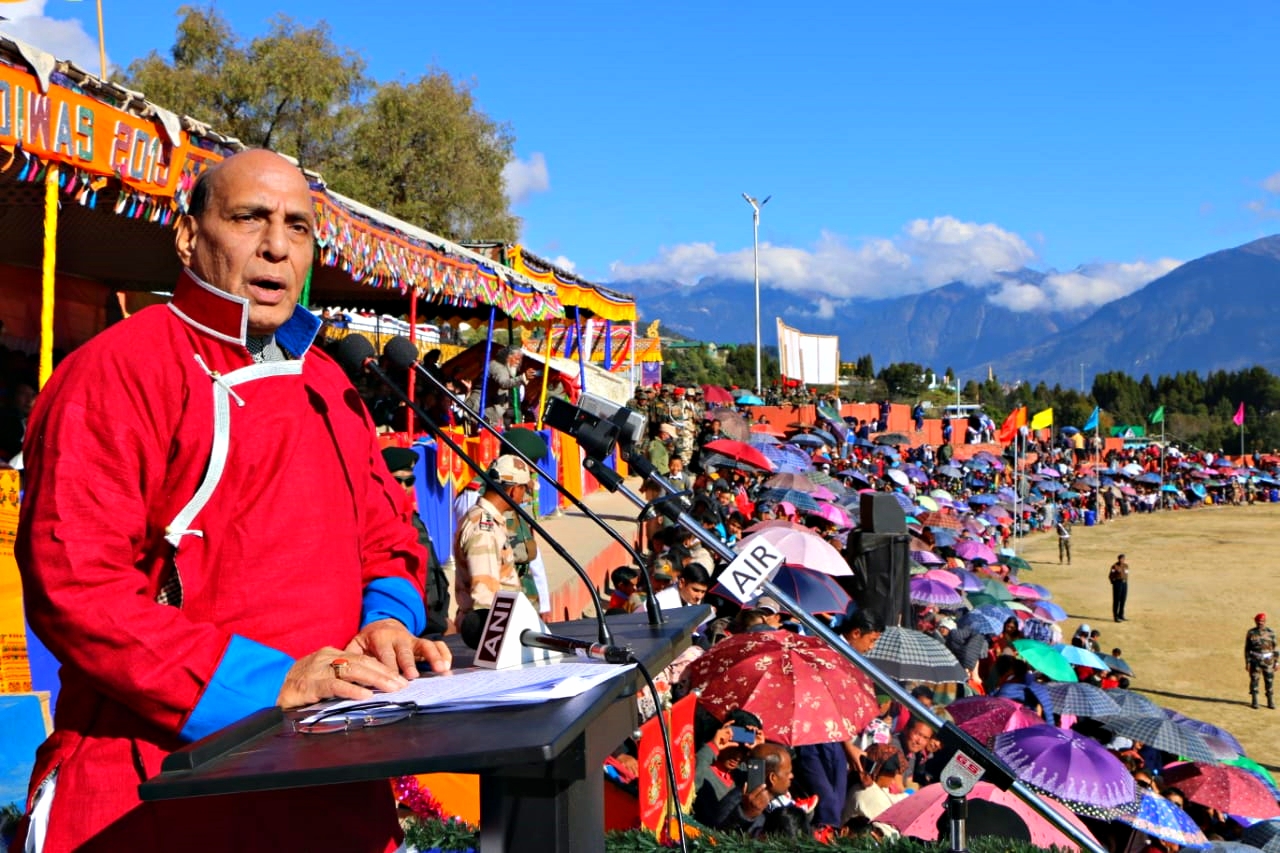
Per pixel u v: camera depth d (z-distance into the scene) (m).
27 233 7.38
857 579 7.73
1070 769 8.05
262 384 1.81
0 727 4.00
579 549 12.66
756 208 52.50
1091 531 52.06
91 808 1.63
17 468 4.26
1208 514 61.81
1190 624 28.31
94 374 1.67
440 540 9.95
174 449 1.70
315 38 25.31
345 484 1.91
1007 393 151.00
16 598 4.20
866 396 93.50
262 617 1.73
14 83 4.04
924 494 37.81
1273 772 16.73
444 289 9.47
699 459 21.56
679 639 2.03
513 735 1.29
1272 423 129.38
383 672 1.63
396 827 1.91
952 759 2.82
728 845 3.89
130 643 1.53
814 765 6.84
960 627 14.56
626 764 5.45
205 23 24.70
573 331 21.03
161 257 8.68
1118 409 156.12
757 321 52.22
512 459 5.93
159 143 4.84
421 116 27.73
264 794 1.70
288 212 1.82
